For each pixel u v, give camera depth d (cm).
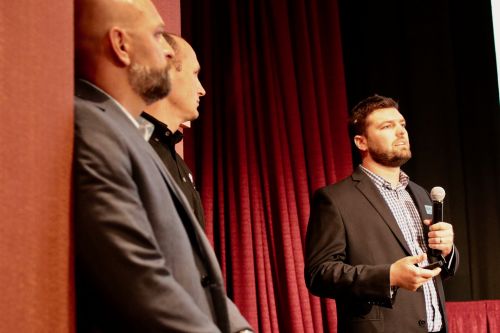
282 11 413
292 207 387
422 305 253
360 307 248
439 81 428
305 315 371
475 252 412
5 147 98
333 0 425
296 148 397
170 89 136
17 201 99
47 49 109
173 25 289
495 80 429
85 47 130
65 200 109
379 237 259
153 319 105
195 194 217
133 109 134
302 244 387
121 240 106
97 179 110
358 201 267
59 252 106
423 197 286
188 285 120
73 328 108
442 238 250
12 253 97
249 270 367
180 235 122
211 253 131
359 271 240
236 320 140
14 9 102
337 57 419
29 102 104
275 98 404
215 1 411
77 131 115
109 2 131
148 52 131
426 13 434
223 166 389
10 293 96
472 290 408
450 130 423
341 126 410
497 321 393
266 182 390
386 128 277
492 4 436
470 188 420
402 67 429
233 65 395
